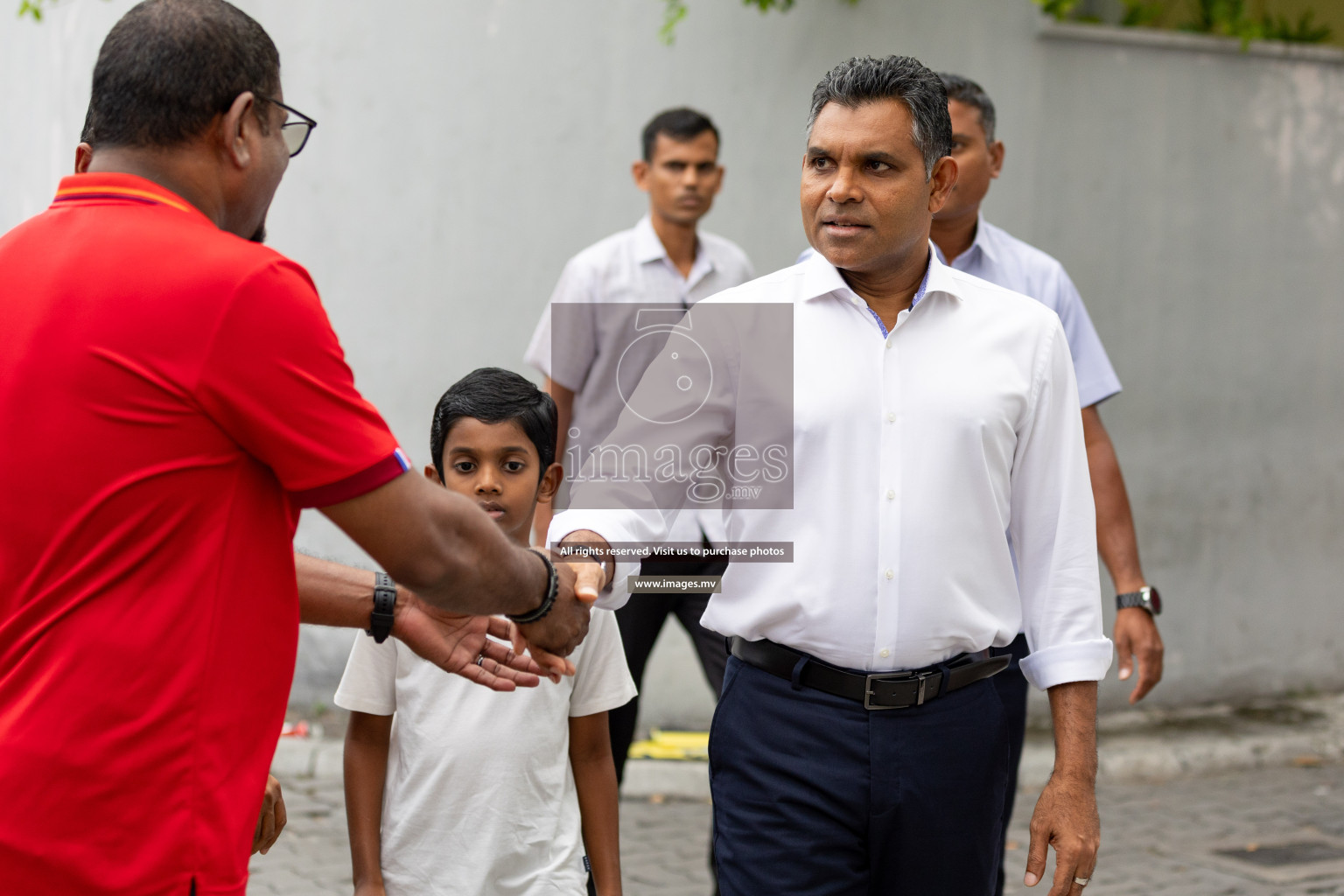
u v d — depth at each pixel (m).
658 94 5.55
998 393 2.41
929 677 2.39
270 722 1.86
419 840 2.56
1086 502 2.49
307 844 4.71
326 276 5.59
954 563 2.39
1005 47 5.68
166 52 1.77
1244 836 5.02
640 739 5.72
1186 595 6.22
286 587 1.85
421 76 5.51
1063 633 2.46
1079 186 5.84
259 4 5.45
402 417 5.65
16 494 1.72
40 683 1.71
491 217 5.57
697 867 4.62
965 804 2.41
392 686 2.64
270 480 1.81
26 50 6.29
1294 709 6.35
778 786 2.40
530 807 2.57
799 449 2.41
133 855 1.72
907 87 2.34
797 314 2.45
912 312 2.43
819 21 5.55
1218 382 6.16
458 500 1.90
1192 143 5.98
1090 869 2.38
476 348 5.62
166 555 1.72
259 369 1.71
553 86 5.53
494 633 2.37
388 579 2.35
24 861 1.70
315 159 5.54
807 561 2.39
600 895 2.68
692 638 3.94
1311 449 6.37
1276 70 6.09
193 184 1.80
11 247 1.79
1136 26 6.00
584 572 2.18
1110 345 5.95
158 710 1.71
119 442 1.70
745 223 5.61
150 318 1.69
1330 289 6.32
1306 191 6.22
